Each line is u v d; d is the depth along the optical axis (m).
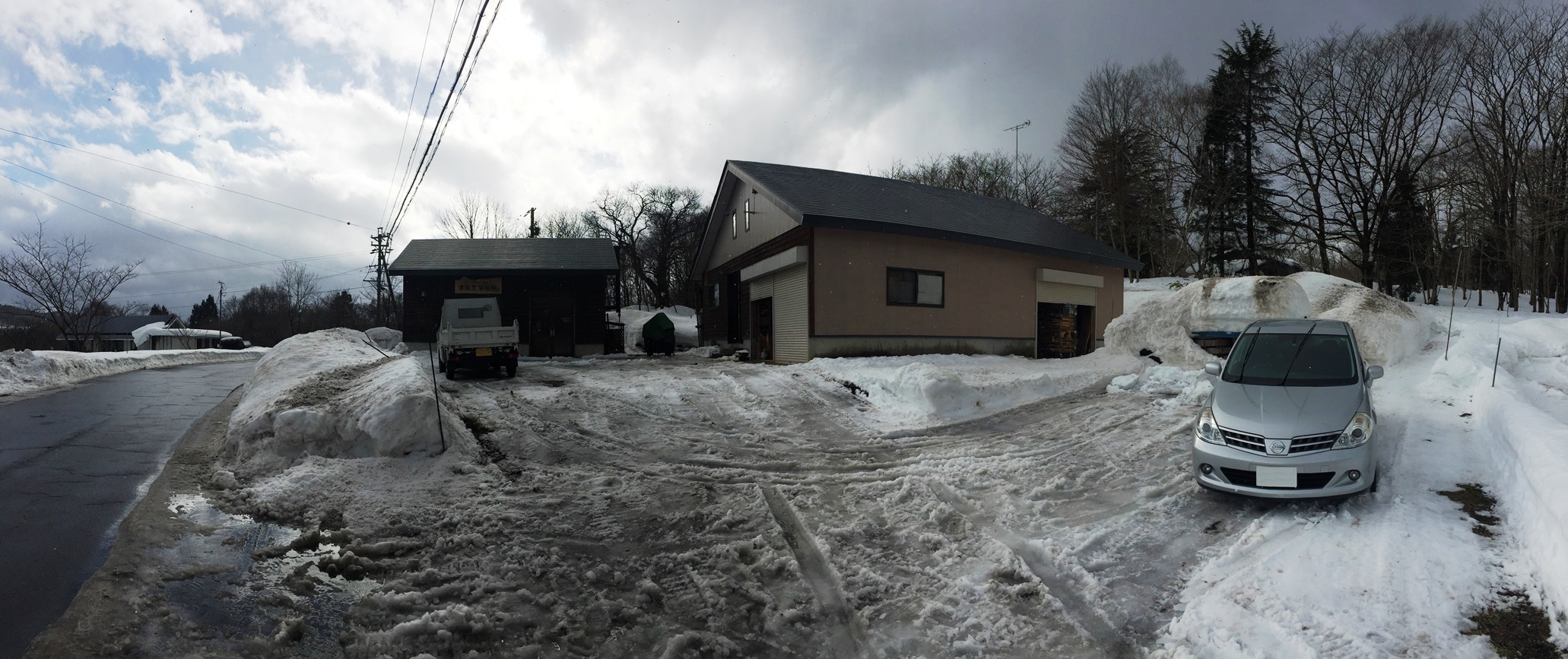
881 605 4.19
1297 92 34.03
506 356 14.40
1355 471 5.30
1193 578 4.44
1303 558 4.52
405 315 22.53
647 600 4.21
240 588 4.11
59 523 5.10
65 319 32.72
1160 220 39.00
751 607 4.16
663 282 54.00
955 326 17.31
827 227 14.92
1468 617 3.69
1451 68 29.08
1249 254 38.41
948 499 6.25
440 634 3.61
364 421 6.81
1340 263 39.75
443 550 4.82
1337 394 5.88
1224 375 6.71
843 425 9.45
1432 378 10.17
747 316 20.19
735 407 10.36
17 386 13.58
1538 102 26.39
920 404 10.09
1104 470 7.04
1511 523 4.88
